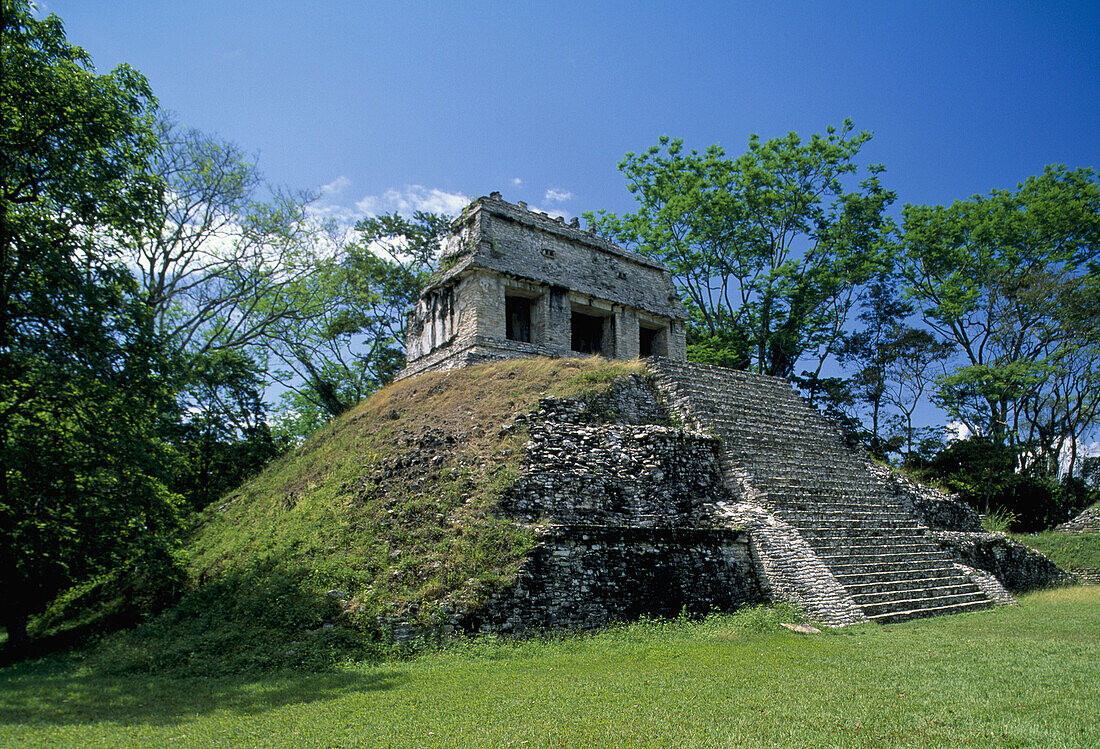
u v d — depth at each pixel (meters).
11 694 9.11
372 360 33.66
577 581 11.91
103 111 13.26
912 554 16.94
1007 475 30.08
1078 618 13.77
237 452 25.72
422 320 25.27
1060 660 9.16
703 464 16.45
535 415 15.80
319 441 21.30
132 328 13.25
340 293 31.05
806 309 34.03
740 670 8.73
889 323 36.91
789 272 33.38
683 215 34.81
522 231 24.03
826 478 18.30
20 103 12.48
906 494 21.45
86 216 13.55
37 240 11.99
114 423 13.17
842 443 20.77
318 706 7.59
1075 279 30.58
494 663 9.66
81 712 7.91
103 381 12.90
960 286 33.69
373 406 21.84
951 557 18.20
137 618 14.79
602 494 14.24
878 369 35.28
